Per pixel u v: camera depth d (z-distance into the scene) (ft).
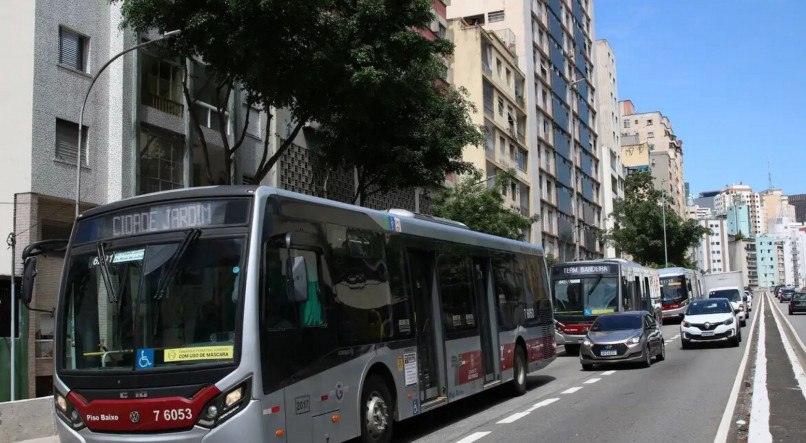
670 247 240.12
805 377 52.75
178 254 25.05
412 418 42.57
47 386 58.65
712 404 41.39
